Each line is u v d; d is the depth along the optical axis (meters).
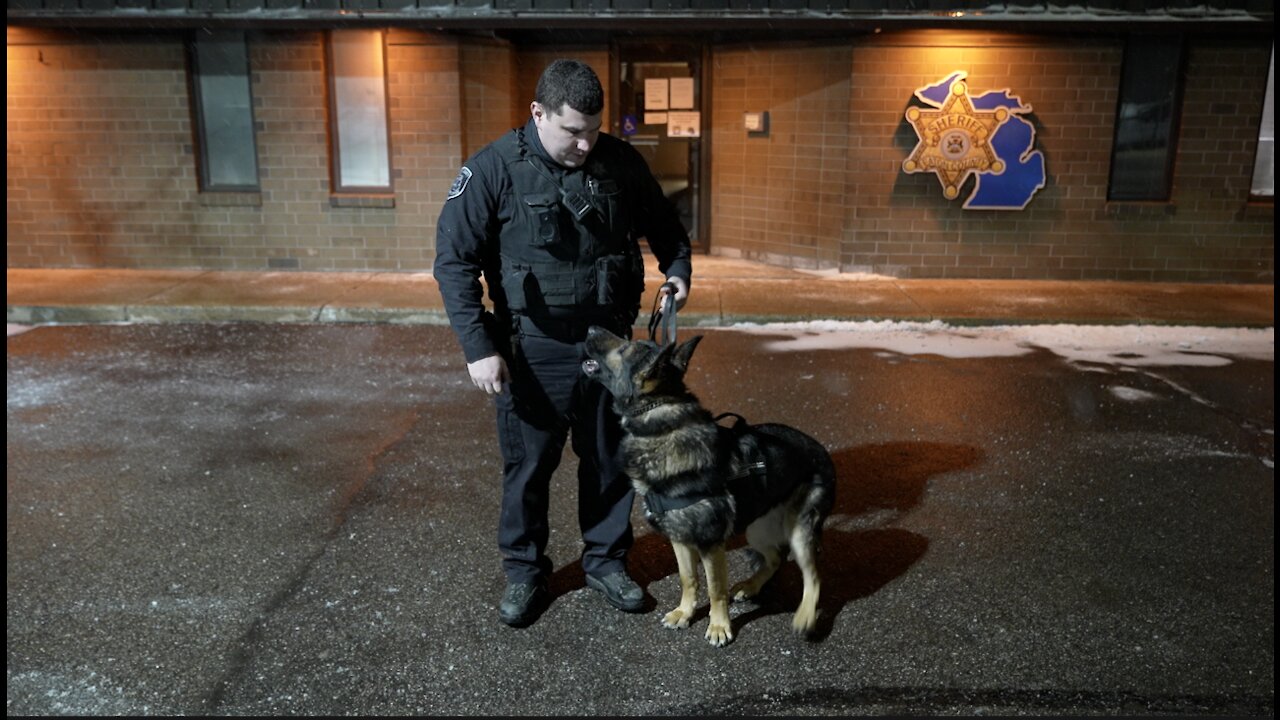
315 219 10.14
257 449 5.54
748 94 10.40
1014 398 6.46
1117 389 6.66
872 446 5.60
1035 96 9.49
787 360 7.39
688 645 3.60
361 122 10.02
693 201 11.08
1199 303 9.00
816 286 9.61
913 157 9.66
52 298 8.85
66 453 5.43
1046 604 3.88
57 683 3.33
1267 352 7.59
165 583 4.02
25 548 4.30
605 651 3.57
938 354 7.55
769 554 3.84
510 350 3.53
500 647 3.59
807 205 10.23
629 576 3.92
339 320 8.62
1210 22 8.90
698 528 3.35
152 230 10.22
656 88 10.62
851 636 3.66
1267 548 4.35
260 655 3.52
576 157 3.30
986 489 5.00
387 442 5.67
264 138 9.93
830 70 9.70
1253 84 9.38
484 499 4.89
